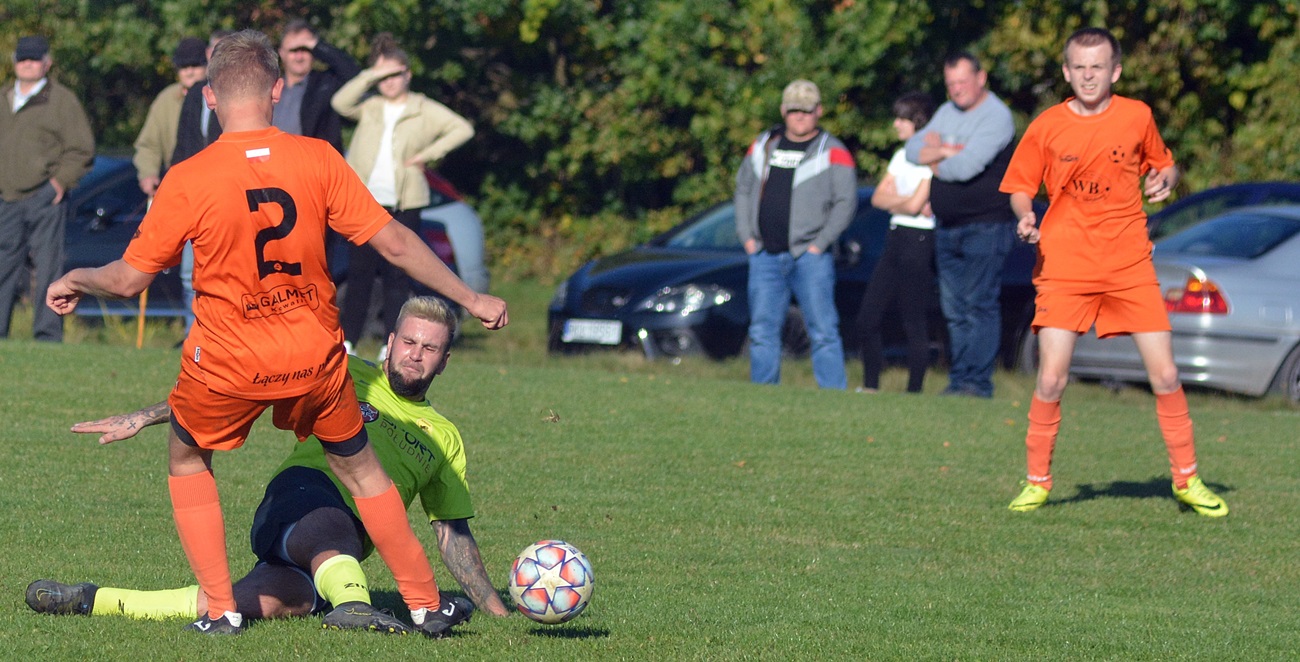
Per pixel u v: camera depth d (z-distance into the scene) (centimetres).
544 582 1630
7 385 3584
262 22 8619
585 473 2928
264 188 1474
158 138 4538
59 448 2895
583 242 8919
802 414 3728
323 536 1645
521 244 9119
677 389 4072
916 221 4384
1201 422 3972
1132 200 2661
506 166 9362
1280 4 7588
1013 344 5338
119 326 5466
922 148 4216
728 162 8638
